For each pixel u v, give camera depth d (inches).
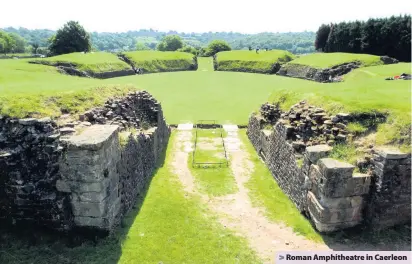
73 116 507.2
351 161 460.4
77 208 407.5
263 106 828.0
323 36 3216.0
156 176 636.7
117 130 452.1
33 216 409.7
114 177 435.8
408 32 2495.1
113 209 432.5
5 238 403.9
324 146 493.0
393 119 493.0
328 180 423.5
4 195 409.7
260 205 538.0
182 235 444.8
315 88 769.6
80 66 2113.7
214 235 450.0
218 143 861.8
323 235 442.0
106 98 629.6
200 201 546.0
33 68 1659.7
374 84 826.2
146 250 407.8
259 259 406.0
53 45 3248.0
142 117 725.3
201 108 1225.4
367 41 2684.5
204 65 3068.4
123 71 2356.1
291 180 549.6
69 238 407.5
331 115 553.6
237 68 2657.5
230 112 1171.9
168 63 2746.1
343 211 437.1
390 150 434.6
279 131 630.5
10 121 434.6
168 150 802.8
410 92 660.1
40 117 451.8
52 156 402.0
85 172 390.9
